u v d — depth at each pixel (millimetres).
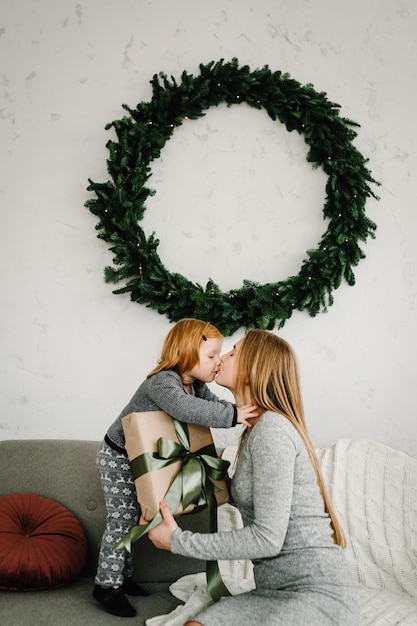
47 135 2383
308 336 2355
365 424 2348
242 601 1407
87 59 2395
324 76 2398
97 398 2359
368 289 2363
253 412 1624
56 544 1827
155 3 2402
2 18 2391
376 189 2377
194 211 2395
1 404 2357
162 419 1631
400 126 2387
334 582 1408
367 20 2406
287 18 2402
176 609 1616
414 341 2357
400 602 1686
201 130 2396
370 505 1912
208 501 1590
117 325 2357
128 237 2271
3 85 2385
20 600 1674
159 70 2393
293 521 1467
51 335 2367
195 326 1758
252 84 2297
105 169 2377
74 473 2055
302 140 2387
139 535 1469
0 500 1924
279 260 2389
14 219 2373
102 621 1582
